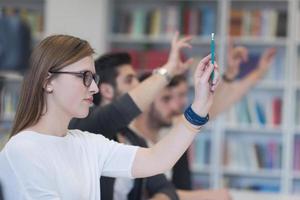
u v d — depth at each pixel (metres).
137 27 5.12
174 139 1.46
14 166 1.33
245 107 4.98
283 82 4.90
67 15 5.03
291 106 4.87
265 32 4.92
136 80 2.40
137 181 2.12
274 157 4.93
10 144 1.36
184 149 1.47
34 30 5.23
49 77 1.41
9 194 1.33
